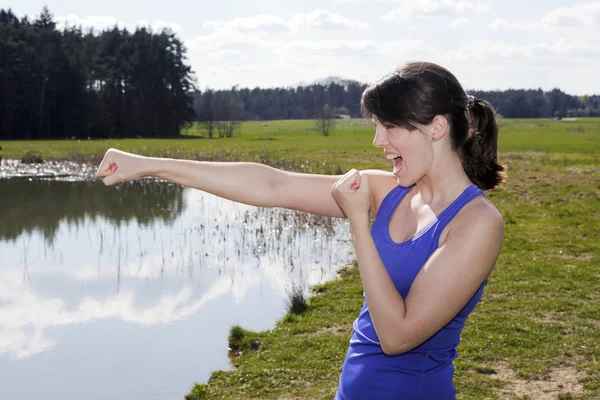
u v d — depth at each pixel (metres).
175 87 92.00
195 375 6.39
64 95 74.25
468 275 1.59
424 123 1.65
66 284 9.85
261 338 7.18
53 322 8.10
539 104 183.50
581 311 7.56
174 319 8.20
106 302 8.95
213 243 12.81
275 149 43.59
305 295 9.14
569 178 22.91
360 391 1.76
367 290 1.62
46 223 15.61
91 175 27.30
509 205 16.97
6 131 70.00
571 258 10.69
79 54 78.75
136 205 18.73
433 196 1.74
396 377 1.72
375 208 1.95
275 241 12.95
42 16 88.75
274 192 2.00
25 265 11.05
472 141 1.77
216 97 109.12
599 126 117.38
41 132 72.00
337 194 1.66
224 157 30.86
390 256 1.71
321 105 188.62
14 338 7.52
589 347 6.37
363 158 34.25
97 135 79.56
